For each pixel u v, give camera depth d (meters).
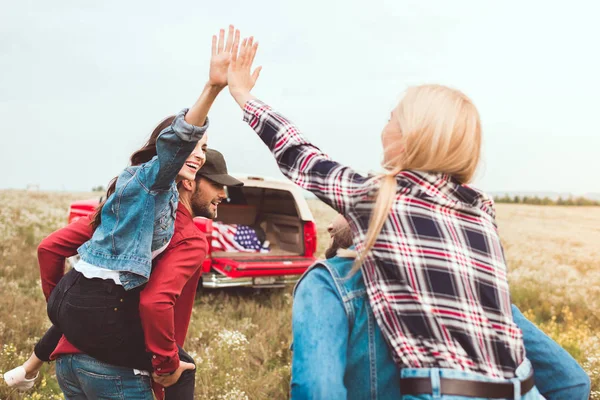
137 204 2.05
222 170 2.54
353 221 1.50
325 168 1.54
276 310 7.24
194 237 2.23
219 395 4.25
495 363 1.41
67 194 30.33
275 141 1.65
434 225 1.45
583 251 13.95
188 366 2.37
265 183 8.10
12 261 9.30
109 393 2.13
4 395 3.96
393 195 1.43
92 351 2.07
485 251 1.49
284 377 4.76
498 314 1.45
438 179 1.49
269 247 9.04
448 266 1.42
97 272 2.07
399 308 1.42
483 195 1.56
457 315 1.40
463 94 1.57
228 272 7.48
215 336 5.63
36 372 2.71
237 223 9.17
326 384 1.35
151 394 2.23
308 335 1.44
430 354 1.39
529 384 1.44
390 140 1.57
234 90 1.78
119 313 2.05
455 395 1.34
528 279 10.27
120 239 2.06
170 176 2.03
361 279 1.54
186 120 1.99
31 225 14.13
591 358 5.11
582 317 7.88
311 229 8.45
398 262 1.42
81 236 2.38
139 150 2.29
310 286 1.53
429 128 1.47
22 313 6.07
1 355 4.59
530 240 16.42
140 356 2.12
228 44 1.84
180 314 2.44
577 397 1.65
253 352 5.46
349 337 1.50
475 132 1.52
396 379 1.47
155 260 2.17
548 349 1.67
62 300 2.11
